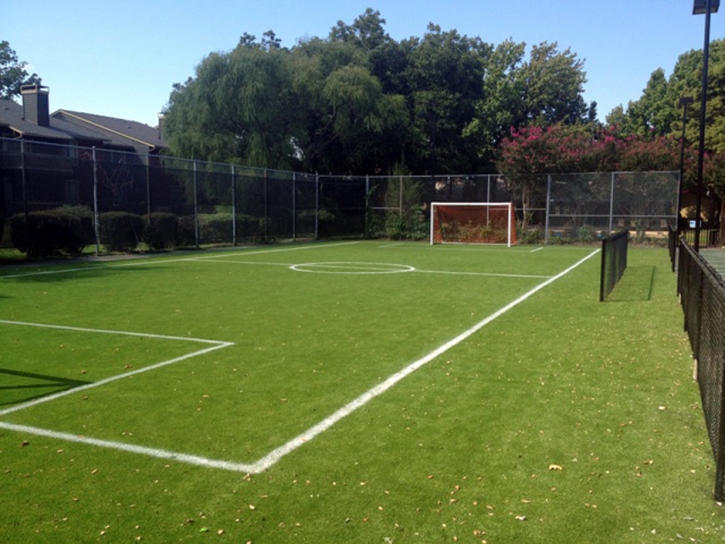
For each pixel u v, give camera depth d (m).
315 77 33.84
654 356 6.97
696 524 3.33
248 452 4.27
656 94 53.25
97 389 5.72
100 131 44.28
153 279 14.51
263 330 8.45
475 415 5.01
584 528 3.28
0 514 3.43
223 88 30.56
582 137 32.12
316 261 19.80
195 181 24.95
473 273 16.25
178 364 6.62
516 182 30.98
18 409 5.15
